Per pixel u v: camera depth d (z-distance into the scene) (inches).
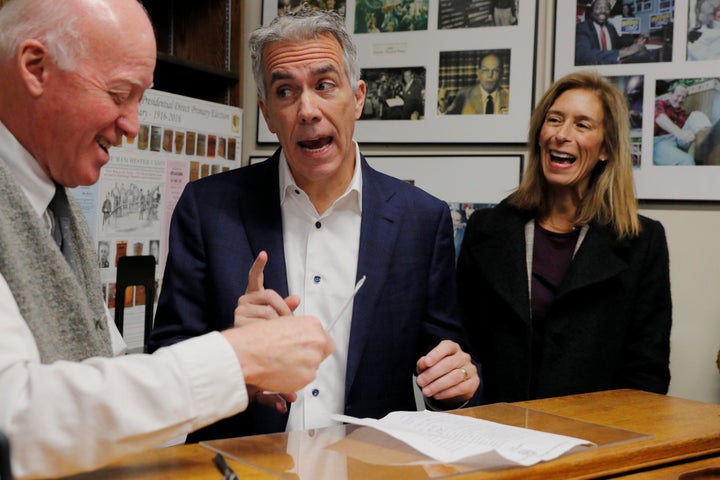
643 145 98.8
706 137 95.9
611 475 38.4
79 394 29.5
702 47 95.8
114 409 29.8
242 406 33.0
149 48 39.2
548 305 75.7
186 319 58.2
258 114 119.8
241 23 115.5
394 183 63.1
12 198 36.6
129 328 97.9
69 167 39.6
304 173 56.9
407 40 110.8
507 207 82.1
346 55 56.6
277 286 57.0
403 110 111.3
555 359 73.8
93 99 37.4
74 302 38.2
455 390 52.5
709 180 95.9
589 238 75.8
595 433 42.6
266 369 33.9
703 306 96.6
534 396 74.2
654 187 98.5
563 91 80.5
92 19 37.0
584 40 101.3
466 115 108.0
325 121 54.9
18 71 37.1
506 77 106.0
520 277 76.2
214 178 62.9
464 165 108.0
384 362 57.6
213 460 36.2
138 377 30.7
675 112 97.3
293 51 54.3
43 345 35.8
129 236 96.7
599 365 73.2
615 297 74.3
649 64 98.3
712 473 39.2
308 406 56.1
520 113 105.3
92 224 91.7
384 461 36.1
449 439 39.2
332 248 59.2
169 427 31.1
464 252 82.6
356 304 56.9
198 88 119.3
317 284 58.5
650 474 38.9
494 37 106.4
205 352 32.7
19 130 39.0
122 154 95.2
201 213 60.0
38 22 36.7
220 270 57.5
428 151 110.6
